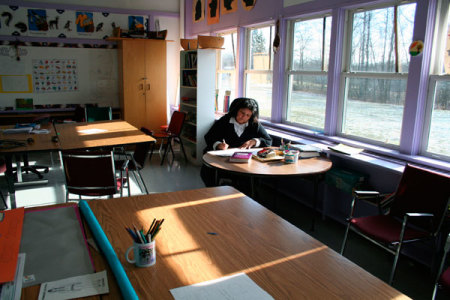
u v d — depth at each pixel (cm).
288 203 428
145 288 115
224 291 114
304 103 465
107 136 408
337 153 351
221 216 175
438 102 310
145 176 521
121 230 157
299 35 465
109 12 689
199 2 688
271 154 334
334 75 399
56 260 127
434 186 246
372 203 307
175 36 748
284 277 123
